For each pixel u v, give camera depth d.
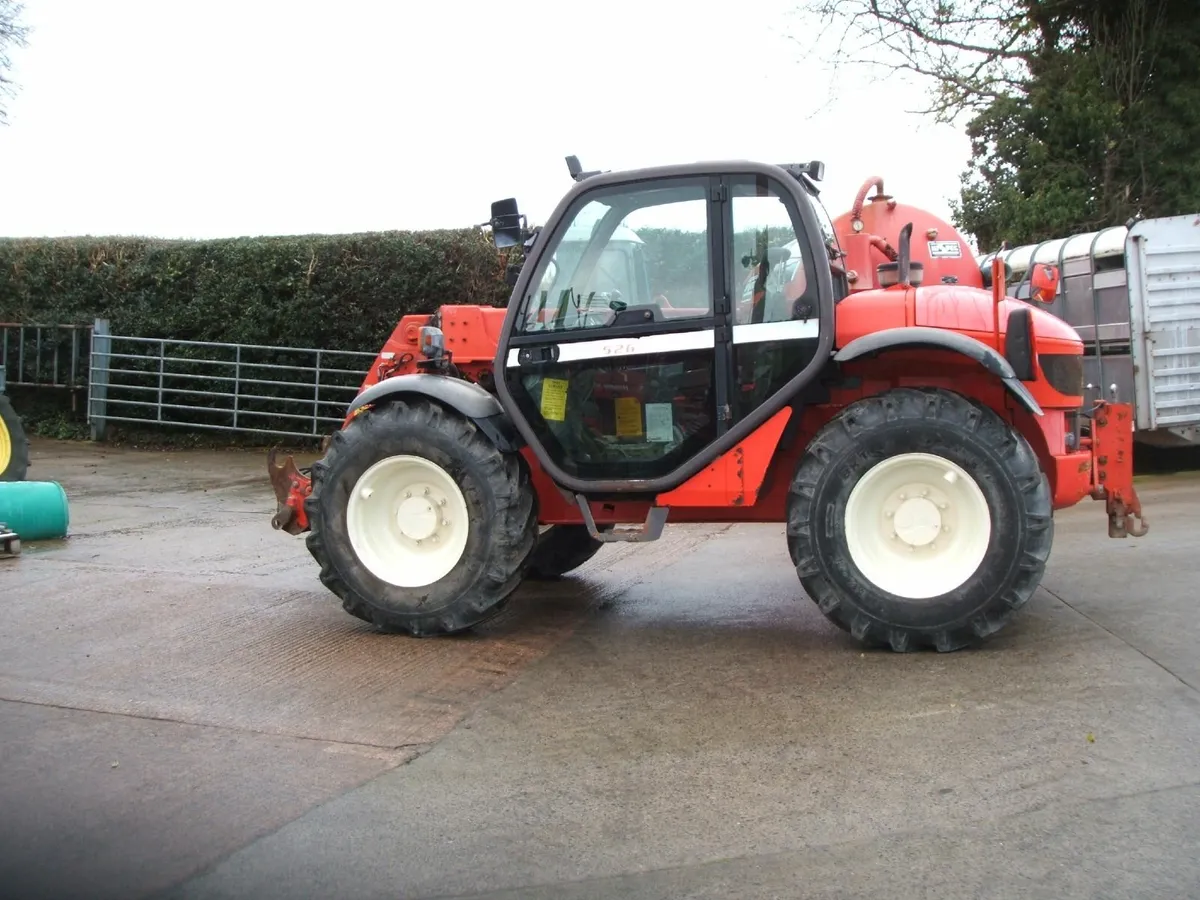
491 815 3.03
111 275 14.70
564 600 5.82
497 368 4.91
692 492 4.69
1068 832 2.80
